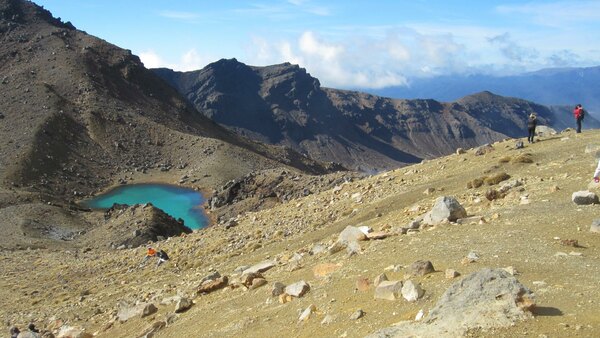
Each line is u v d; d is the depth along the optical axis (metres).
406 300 12.57
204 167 174.38
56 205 112.50
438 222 19.61
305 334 13.21
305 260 21.67
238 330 15.38
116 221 70.00
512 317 9.70
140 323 21.03
